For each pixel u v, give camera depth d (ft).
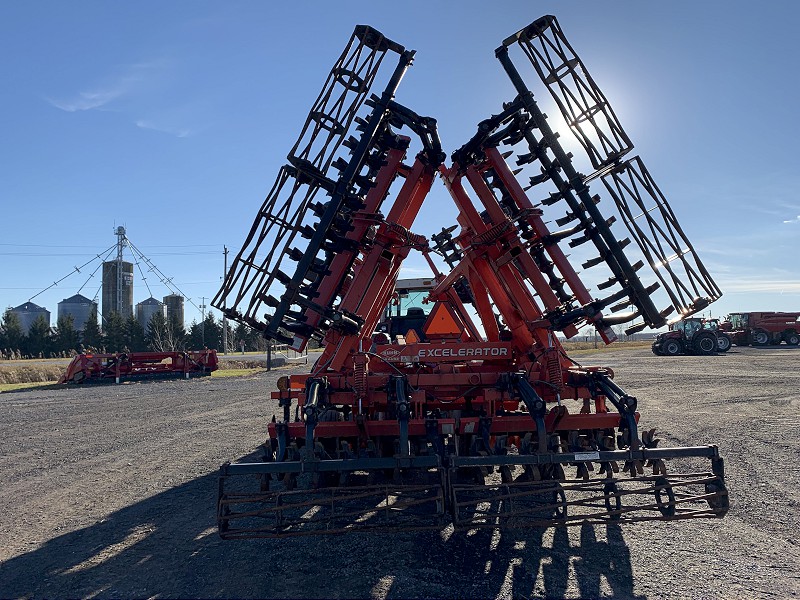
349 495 13.08
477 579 12.16
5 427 35.83
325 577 12.45
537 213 18.57
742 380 54.29
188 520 16.89
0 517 17.43
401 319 29.01
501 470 14.66
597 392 17.21
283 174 17.71
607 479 13.46
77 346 204.13
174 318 226.58
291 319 17.51
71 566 13.47
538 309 19.20
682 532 14.83
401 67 18.10
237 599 11.51
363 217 17.95
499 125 18.69
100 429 34.37
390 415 16.99
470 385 18.51
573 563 12.93
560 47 18.47
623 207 18.63
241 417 38.99
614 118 18.29
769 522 15.52
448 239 21.94
